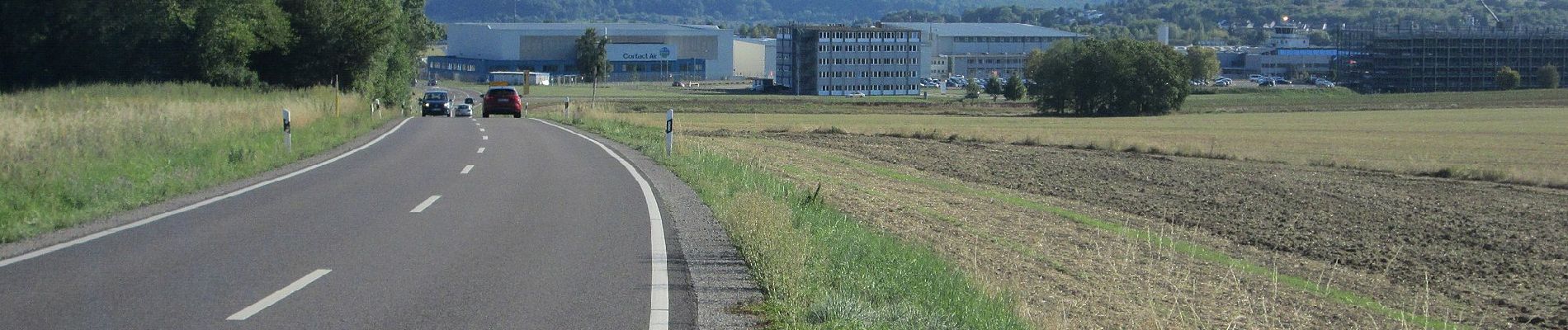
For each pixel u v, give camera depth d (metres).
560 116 51.47
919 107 106.06
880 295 9.26
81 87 48.78
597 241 12.05
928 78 179.00
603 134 35.16
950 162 33.69
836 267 10.29
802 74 148.88
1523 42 161.25
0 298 8.57
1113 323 10.90
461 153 25.69
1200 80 179.88
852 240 12.34
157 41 58.19
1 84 55.53
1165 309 11.85
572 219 14.02
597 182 19.00
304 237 12.16
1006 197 23.92
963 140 45.28
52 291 8.84
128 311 8.10
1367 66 162.50
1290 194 26.12
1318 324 11.80
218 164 20.30
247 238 12.06
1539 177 29.80
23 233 12.01
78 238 11.97
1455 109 99.44
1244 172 32.03
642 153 26.41
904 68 151.75
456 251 11.23
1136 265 15.02
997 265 13.88
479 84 156.12
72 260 10.44
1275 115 91.81
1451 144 48.59
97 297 8.62
